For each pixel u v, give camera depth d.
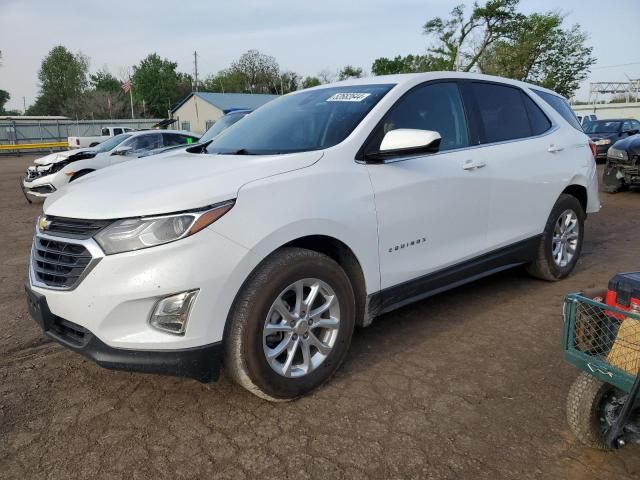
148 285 2.55
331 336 3.14
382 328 4.05
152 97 79.06
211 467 2.51
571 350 2.41
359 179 3.23
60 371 3.49
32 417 2.96
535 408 2.94
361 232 3.20
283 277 2.83
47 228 2.90
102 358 2.64
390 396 3.09
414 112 3.72
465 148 3.99
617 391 2.47
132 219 2.60
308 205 2.95
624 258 5.94
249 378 2.81
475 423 2.81
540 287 4.92
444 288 3.91
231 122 8.82
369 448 2.62
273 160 3.05
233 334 2.76
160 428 2.83
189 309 2.60
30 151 38.34
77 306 2.66
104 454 2.62
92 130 47.72
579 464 2.48
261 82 78.94
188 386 3.25
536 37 37.03
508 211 4.29
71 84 84.88
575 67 37.78
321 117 3.65
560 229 4.96
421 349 3.68
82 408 3.04
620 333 2.26
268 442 2.68
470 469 2.46
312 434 2.74
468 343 3.76
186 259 2.57
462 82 4.16
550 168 4.64
